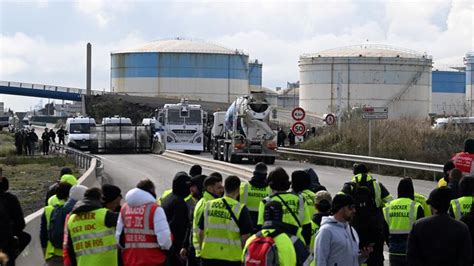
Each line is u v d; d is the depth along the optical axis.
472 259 11.30
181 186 12.15
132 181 36.50
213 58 125.19
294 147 58.78
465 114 81.31
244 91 129.00
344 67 109.75
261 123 49.94
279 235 9.32
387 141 49.19
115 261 10.65
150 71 124.19
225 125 53.56
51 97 133.00
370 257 13.80
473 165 15.95
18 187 35.91
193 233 11.76
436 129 50.50
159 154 63.47
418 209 12.55
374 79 109.19
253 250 9.30
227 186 11.42
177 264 11.84
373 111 44.06
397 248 12.65
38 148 70.06
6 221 11.99
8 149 69.12
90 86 120.25
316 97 111.56
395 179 39.25
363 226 13.66
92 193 10.75
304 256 9.55
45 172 44.06
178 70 124.06
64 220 11.79
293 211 10.98
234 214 11.29
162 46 127.25
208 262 11.38
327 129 59.03
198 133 64.69
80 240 10.55
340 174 41.19
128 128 64.69
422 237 10.14
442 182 15.80
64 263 10.90
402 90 109.88
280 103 171.12
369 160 43.56
